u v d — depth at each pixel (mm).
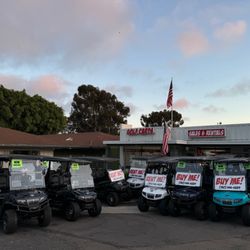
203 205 12438
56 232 10461
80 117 60812
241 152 23859
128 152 28797
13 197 10305
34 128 43906
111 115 60062
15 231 10297
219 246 9000
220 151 24828
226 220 12430
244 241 9500
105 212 14023
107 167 16484
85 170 13219
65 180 12734
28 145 22750
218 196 12023
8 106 41719
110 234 10289
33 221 11969
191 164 13633
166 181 13773
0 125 40969
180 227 11281
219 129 24250
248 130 23203
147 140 27578
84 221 12148
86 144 30906
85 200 12328
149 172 14430
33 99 44281
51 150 26266
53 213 13508
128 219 12586
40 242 9305
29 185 11078
